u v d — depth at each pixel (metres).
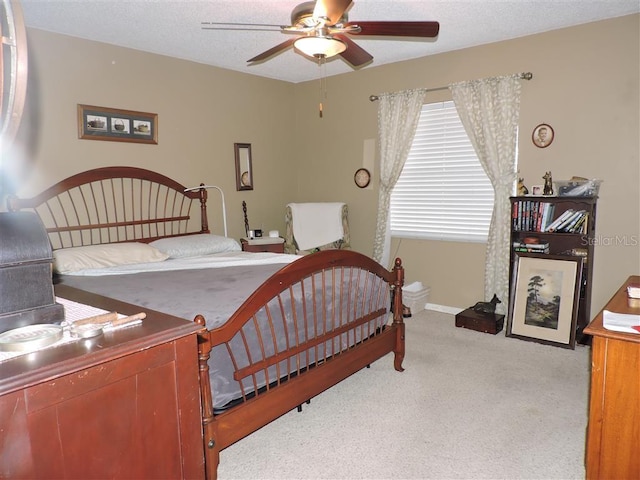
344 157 5.01
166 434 1.18
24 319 1.11
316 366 2.31
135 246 3.44
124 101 3.78
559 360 3.18
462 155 4.19
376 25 2.29
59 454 0.97
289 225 4.90
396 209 4.68
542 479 1.92
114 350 1.04
